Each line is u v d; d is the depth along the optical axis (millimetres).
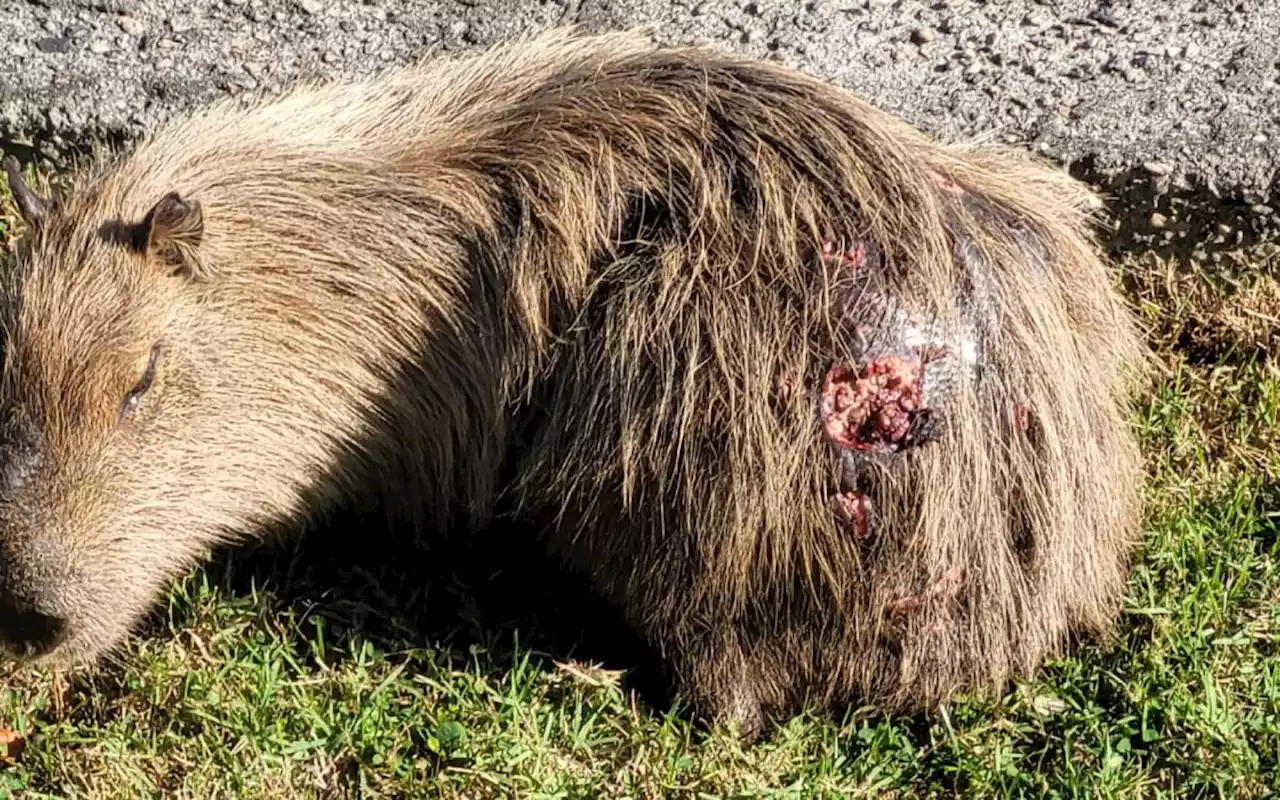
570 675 2225
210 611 2256
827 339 2082
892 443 2082
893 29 2672
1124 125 2555
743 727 2191
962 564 2127
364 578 2320
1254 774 2143
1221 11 2674
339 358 2197
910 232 2098
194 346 2135
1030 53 2639
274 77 2637
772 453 2094
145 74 2635
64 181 2637
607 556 2191
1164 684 2207
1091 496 2174
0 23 2678
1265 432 2436
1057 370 2127
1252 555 2316
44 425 2098
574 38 2420
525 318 2166
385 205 2193
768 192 2119
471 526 2303
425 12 2713
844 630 2143
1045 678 2229
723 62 2229
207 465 2160
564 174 2172
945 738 2182
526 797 2137
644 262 2137
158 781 2152
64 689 2221
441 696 2211
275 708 2189
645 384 2121
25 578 2086
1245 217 2525
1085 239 2375
